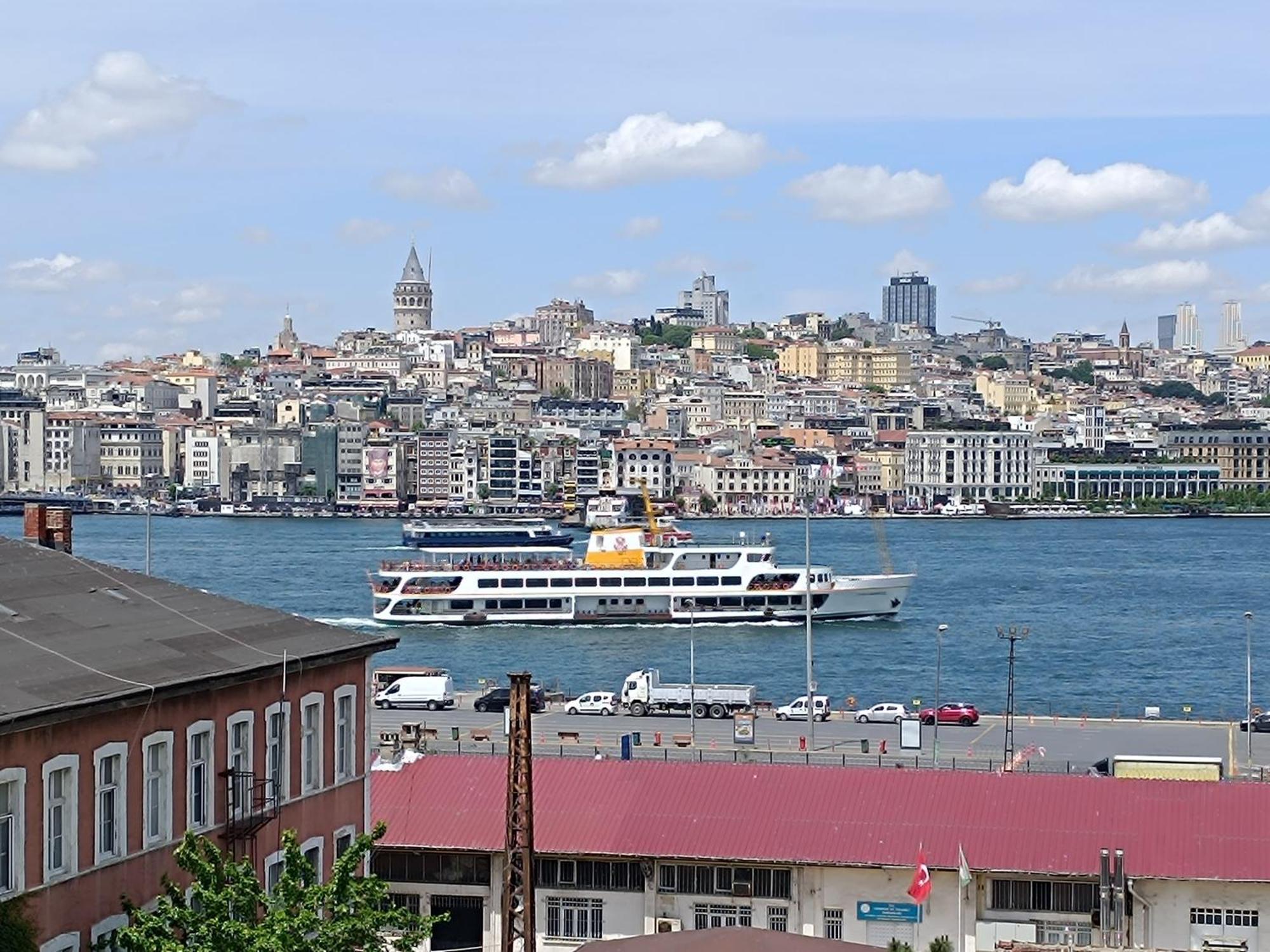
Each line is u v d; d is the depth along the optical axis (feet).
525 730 324.19
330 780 388.78
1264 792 465.88
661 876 462.60
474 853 464.24
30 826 295.07
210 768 343.87
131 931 294.25
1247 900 442.09
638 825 466.29
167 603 384.88
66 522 426.51
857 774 481.46
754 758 655.76
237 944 295.69
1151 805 461.78
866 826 460.96
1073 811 461.78
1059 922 448.24
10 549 388.98
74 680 315.37
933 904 452.35
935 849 451.53
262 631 383.45
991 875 449.48
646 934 445.37
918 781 477.36
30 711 291.38
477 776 488.02
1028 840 452.76
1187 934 444.14
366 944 311.68
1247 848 446.19
